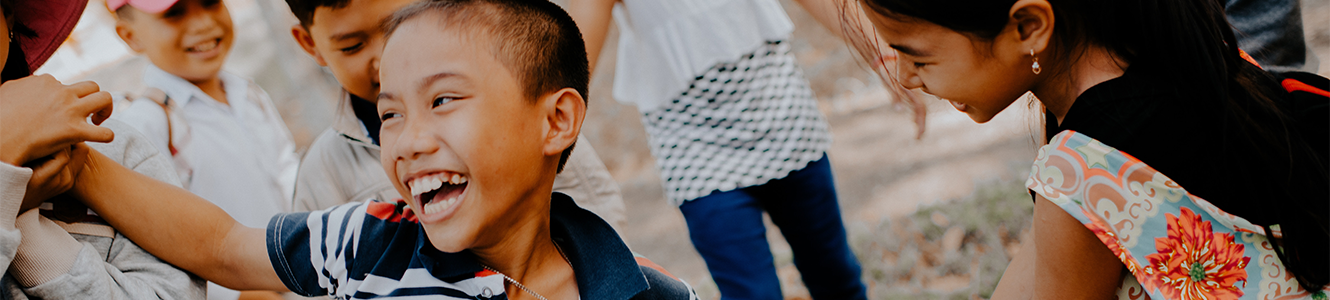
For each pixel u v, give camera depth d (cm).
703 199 274
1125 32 133
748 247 271
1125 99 133
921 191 482
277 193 250
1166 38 131
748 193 274
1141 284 138
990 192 405
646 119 286
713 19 267
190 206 144
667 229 512
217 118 237
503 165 123
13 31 139
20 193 115
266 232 144
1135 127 131
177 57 230
